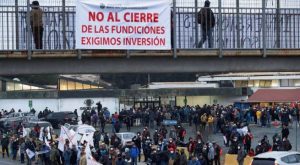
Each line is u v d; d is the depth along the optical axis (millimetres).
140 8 31625
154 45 31891
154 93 105812
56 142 51688
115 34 31500
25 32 32438
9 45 33844
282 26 34750
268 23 34656
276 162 37031
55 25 32531
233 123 65438
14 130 70625
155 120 80938
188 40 33594
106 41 31453
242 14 34344
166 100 107688
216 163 49531
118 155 44438
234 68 34438
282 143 48875
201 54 33000
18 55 31438
